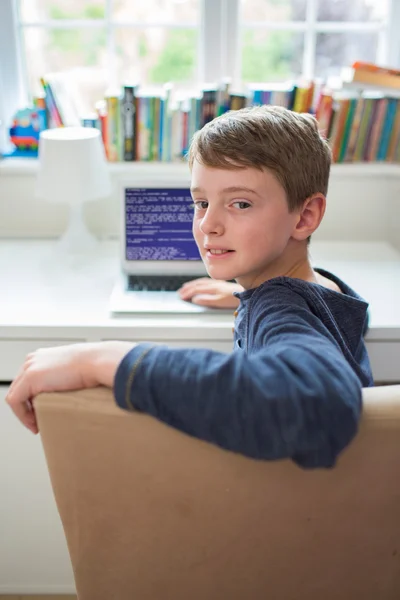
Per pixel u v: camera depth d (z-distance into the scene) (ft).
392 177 5.72
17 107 6.07
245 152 2.72
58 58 6.06
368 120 5.64
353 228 5.94
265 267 3.10
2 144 5.86
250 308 2.84
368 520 2.61
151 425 2.40
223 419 2.24
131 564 2.81
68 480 2.59
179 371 2.30
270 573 2.77
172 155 5.68
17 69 5.95
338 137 5.67
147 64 6.10
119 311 4.22
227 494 2.55
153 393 2.30
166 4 5.90
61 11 5.93
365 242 5.80
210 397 2.24
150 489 2.57
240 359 2.30
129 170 5.61
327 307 2.92
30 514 4.78
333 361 2.30
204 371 2.28
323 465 2.28
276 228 2.85
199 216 3.05
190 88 6.14
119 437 2.44
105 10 5.90
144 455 2.48
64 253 5.32
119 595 2.91
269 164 2.74
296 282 2.82
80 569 2.87
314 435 2.20
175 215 4.80
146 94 5.56
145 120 5.56
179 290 4.48
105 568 2.84
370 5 5.96
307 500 2.55
